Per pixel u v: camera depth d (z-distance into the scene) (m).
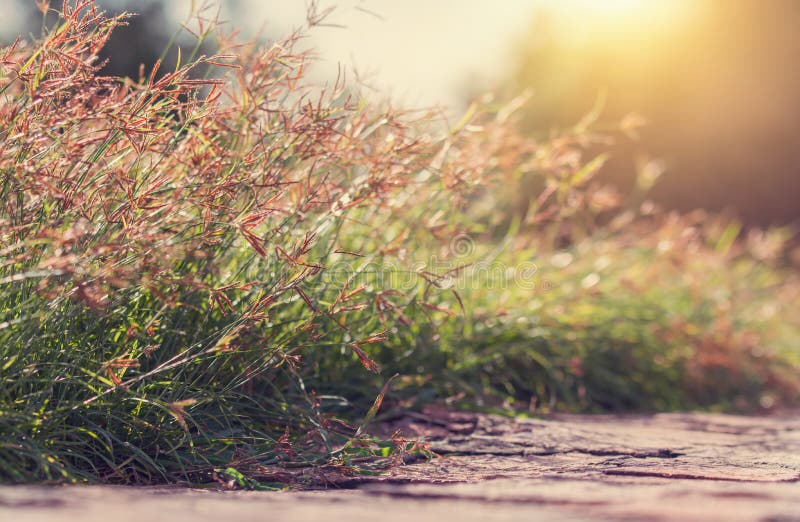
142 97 2.25
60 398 2.16
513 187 4.21
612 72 14.15
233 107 2.43
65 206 2.12
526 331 4.12
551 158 3.71
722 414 4.43
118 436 2.23
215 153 2.39
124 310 2.30
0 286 2.13
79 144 2.11
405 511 1.46
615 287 4.84
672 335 4.63
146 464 2.13
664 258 5.02
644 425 3.46
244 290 2.61
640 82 14.20
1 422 1.92
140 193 2.23
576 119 13.83
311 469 2.16
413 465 2.32
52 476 1.94
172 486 2.01
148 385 2.24
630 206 5.87
